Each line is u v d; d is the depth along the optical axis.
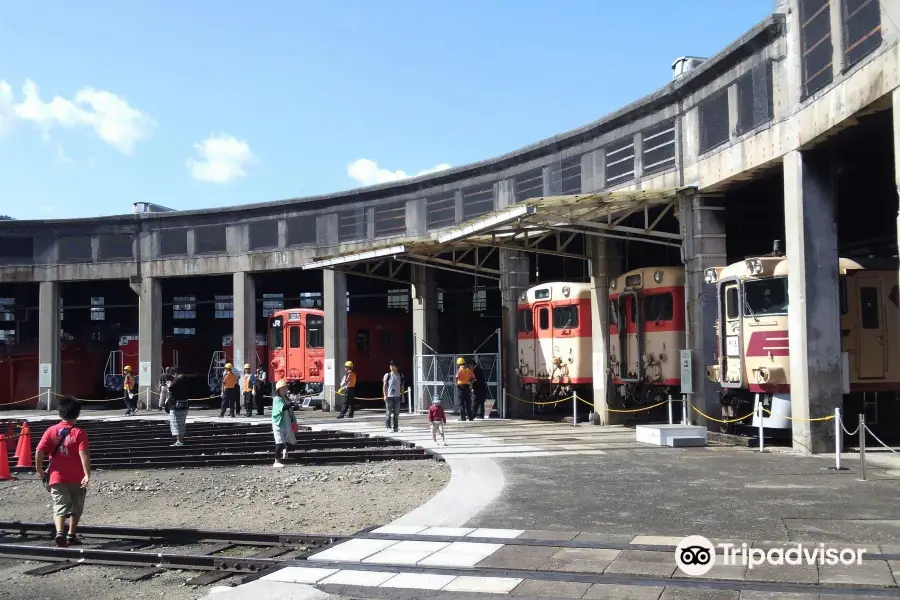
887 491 11.27
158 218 35.91
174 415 19.56
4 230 37.31
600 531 9.03
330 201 32.56
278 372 34.38
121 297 46.66
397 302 43.94
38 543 10.39
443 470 14.80
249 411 30.36
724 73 17.89
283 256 33.56
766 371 16.30
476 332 39.75
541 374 25.92
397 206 30.84
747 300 17.06
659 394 22.02
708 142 18.67
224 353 37.75
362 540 8.98
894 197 20.62
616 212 20.36
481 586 7.16
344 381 27.22
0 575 8.78
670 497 11.07
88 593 7.98
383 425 24.30
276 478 15.02
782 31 16.00
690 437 17.30
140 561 9.02
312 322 33.38
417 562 8.00
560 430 21.91
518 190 26.42
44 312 37.06
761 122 16.66
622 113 21.47
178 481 15.19
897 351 17.17
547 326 25.80
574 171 24.06
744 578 7.06
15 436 23.19
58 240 37.09
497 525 9.51
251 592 7.14
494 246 23.47
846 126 14.24
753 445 17.08
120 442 20.95
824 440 15.34
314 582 7.48
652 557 7.84
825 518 9.46
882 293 17.22
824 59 14.62
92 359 40.81
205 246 35.25
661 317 21.12
